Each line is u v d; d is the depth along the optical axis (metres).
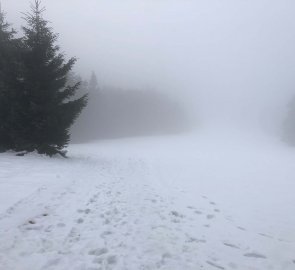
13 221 7.29
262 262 6.53
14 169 13.58
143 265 5.65
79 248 6.16
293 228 9.72
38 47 17.88
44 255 5.73
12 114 16.81
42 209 8.41
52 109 17.80
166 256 6.18
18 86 17.69
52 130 17.92
